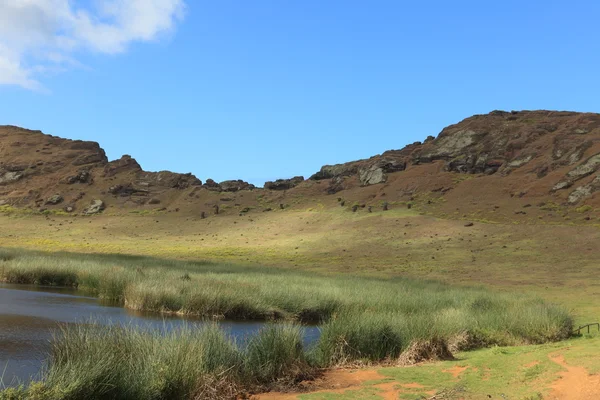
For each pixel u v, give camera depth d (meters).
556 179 92.31
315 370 11.65
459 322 16.27
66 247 76.38
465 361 11.98
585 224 70.19
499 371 10.57
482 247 65.19
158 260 53.09
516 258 57.34
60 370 8.02
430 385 10.04
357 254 67.06
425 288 34.50
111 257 55.59
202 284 25.70
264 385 10.27
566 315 18.72
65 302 24.39
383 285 33.75
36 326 17.11
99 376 7.91
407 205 97.88
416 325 14.08
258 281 31.00
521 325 16.80
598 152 93.62
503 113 140.25
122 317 19.94
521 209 83.81
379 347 13.16
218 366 9.86
